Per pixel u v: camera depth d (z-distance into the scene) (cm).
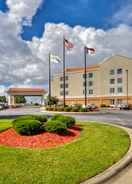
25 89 8994
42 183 582
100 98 7650
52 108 4188
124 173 730
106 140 1110
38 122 1127
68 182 595
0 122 1591
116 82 7356
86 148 938
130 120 2367
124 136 1262
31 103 10400
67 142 1050
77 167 709
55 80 8862
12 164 710
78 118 2575
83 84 8081
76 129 1395
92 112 3750
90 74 7944
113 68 7438
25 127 1080
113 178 684
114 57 7450
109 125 1720
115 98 7338
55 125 1133
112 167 740
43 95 9006
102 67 7662
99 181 633
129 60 7150
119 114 3397
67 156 817
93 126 1579
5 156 782
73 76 8356
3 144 950
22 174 634
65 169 687
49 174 643
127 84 7138
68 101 8419
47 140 1035
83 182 612
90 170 688
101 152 891
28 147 927
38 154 826
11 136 1073
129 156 877
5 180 590
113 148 966
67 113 3609
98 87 7738
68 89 8462
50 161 755
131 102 7050
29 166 700
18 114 3553
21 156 791
